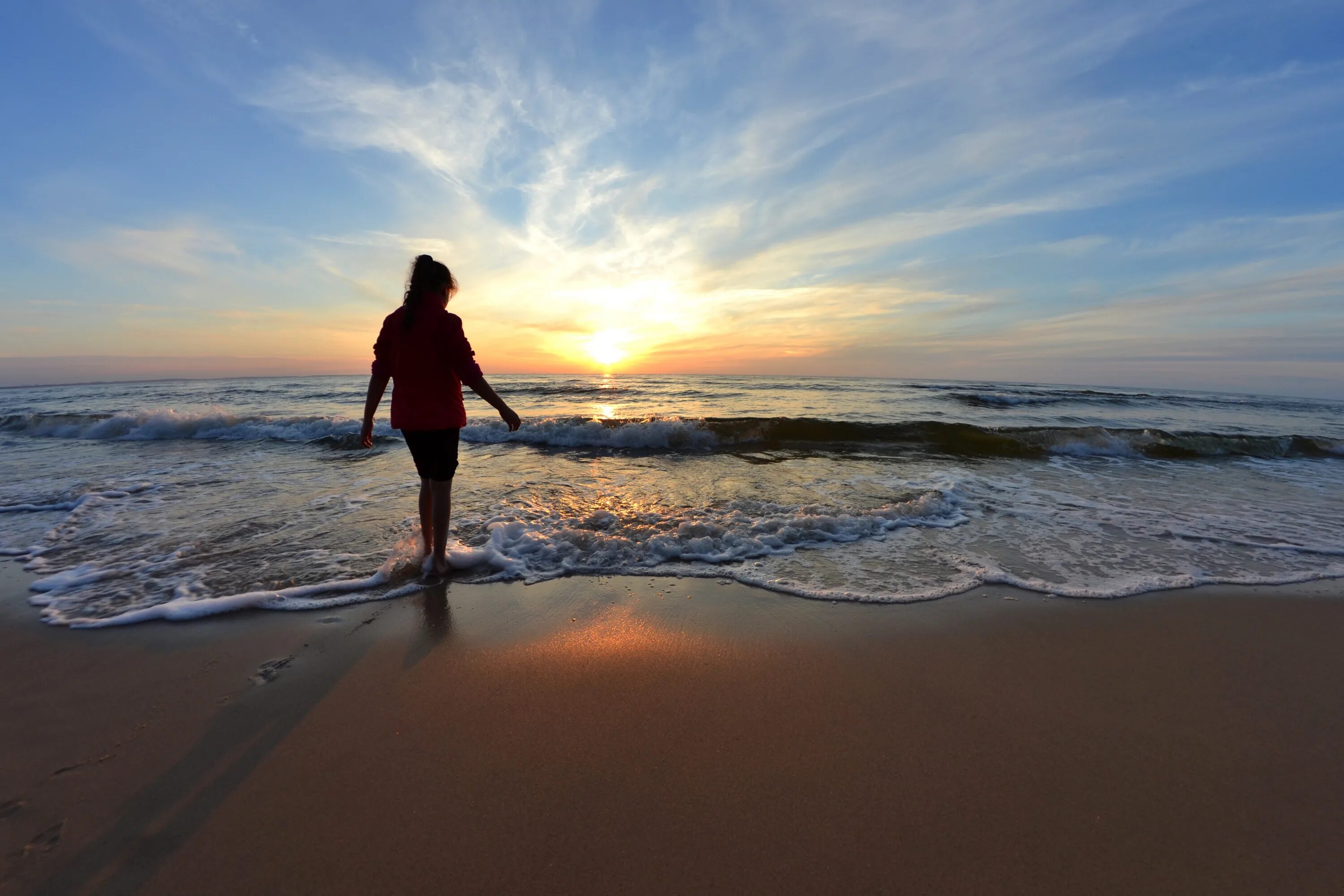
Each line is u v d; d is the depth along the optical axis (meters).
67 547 3.54
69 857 1.31
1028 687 2.09
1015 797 1.54
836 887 1.27
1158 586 3.06
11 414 11.68
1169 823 1.45
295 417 9.47
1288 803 1.52
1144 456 7.94
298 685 2.06
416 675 2.13
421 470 3.07
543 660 2.24
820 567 3.29
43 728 1.79
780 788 1.57
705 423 8.74
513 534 3.65
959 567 3.31
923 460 7.18
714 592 2.91
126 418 9.18
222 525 3.99
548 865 1.32
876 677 2.14
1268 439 8.41
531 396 18.36
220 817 1.44
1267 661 2.30
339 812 1.47
